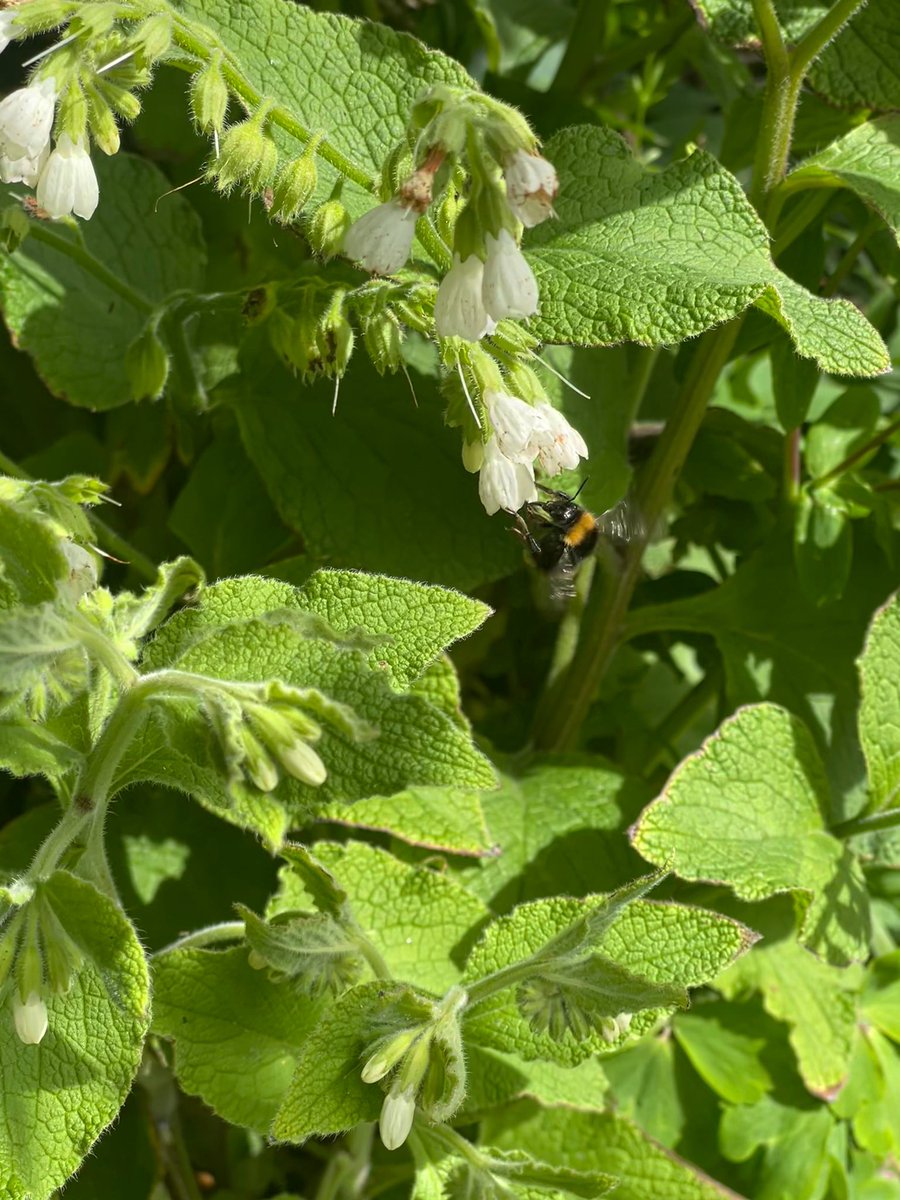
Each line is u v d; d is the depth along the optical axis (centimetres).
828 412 80
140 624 64
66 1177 59
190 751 59
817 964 80
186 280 80
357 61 68
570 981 62
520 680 86
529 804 77
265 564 77
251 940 62
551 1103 69
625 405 75
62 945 59
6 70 84
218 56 61
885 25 73
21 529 57
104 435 83
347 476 74
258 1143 77
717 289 63
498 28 92
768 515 83
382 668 63
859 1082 79
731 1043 80
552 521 72
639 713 86
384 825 70
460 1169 64
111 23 60
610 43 98
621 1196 72
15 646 58
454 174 60
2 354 83
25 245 76
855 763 80
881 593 81
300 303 70
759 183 71
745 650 80
